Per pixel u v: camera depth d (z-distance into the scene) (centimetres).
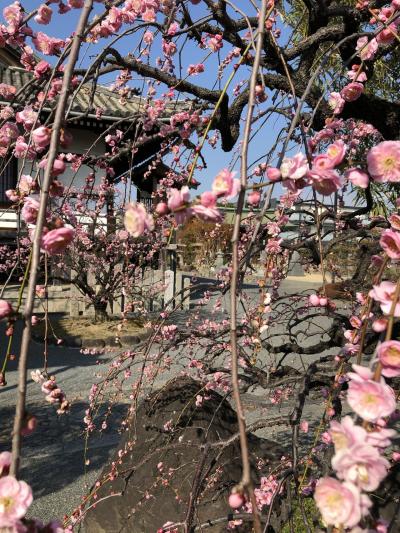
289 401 504
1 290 143
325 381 236
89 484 392
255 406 492
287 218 268
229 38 248
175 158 317
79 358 768
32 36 209
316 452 236
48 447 460
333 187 115
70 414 536
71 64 109
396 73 471
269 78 258
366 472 82
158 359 288
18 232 179
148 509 279
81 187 923
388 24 164
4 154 208
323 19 257
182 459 286
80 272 888
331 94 204
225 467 285
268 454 321
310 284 1471
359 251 303
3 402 565
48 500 370
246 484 82
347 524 81
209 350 319
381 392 86
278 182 111
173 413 308
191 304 957
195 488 188
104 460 435
